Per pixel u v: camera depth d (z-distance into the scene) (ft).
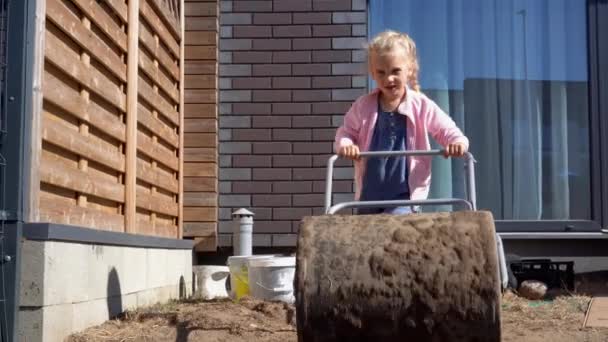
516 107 27.78
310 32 26.91
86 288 16.93
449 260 11.75
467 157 14.48
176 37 25.50
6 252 14.64
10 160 14.67
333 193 26.50
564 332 17.89
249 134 26.81
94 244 17.39
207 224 26.30
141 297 20.80
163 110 23.85
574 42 27.76
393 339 11.86
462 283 11.63
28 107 14.85
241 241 25.36
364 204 13.88
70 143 16.66
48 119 15.83
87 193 17.74
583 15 27.76
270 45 26.91
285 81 26.84
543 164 27.71
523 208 27.63
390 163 15.46
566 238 26.50
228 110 26.89
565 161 27.68
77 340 15.85
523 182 27.68
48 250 14.93
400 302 11.74
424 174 15.49
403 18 27.78
